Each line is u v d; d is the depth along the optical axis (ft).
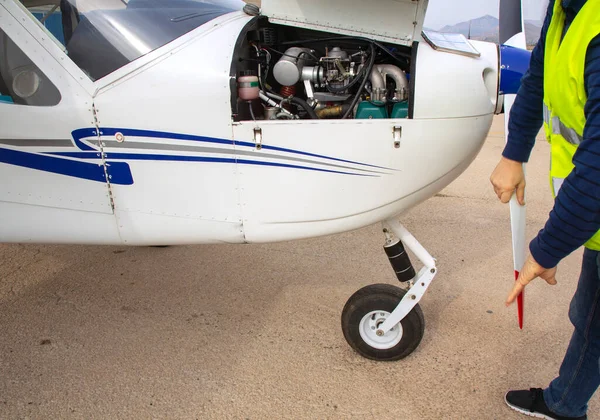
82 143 6.17
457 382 6.81
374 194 6.20
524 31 7.46
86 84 6.05
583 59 3.57
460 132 6.04
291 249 11.03
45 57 6.10
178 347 7.72
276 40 6.96
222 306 8.87
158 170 6.17
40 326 8.30
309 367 7.19
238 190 6.18
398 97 6.21
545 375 6.90
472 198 14.03
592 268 4.96
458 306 8.67
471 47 6.48
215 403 6.52
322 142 5.93
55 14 6.63
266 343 7.77
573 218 3.64
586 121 3.59
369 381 6.87
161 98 5.92
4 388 6.84
